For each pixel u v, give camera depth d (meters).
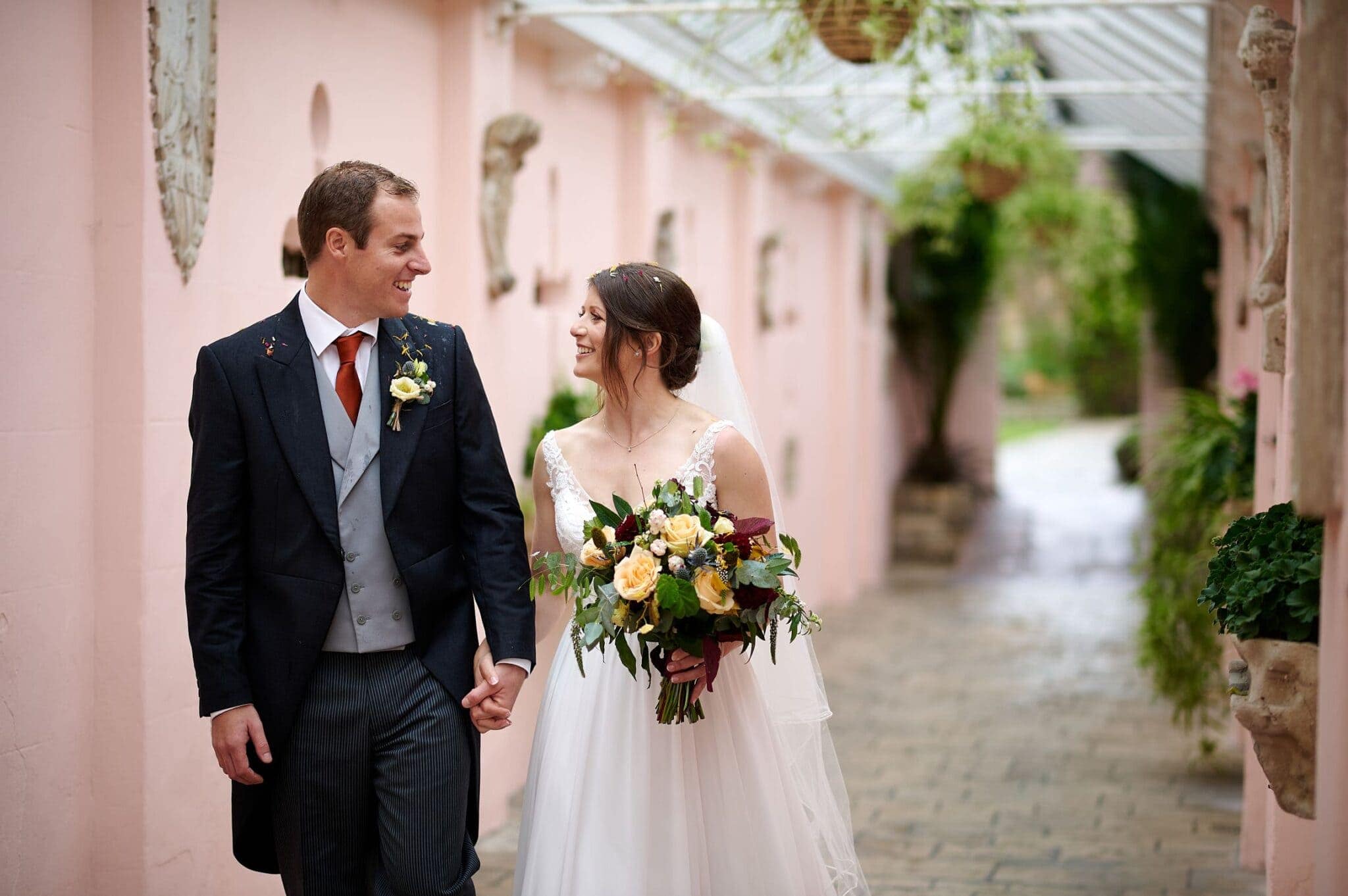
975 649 10.04
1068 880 4.88
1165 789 6.23
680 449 3.04
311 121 4.39
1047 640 10.34
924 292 15.49
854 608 12.05
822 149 9.58
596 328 3.04
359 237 2.84
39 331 3.17
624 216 7.46
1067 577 13.66
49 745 3.25
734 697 3.07
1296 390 2.24
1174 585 6.32
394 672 2.88
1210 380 14.73
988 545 15.05
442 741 2.88
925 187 12.53
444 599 2.96
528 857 3.02
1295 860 3.77
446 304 5.35
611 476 3.07
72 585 3.33
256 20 3.99
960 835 5.47
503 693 2.90
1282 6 4.71
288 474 2.82
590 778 2.97
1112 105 10.28
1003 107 6.70
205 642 2.78
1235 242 8.47
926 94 6.70
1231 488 6.05
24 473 3.13
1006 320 29.77
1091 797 6.09
